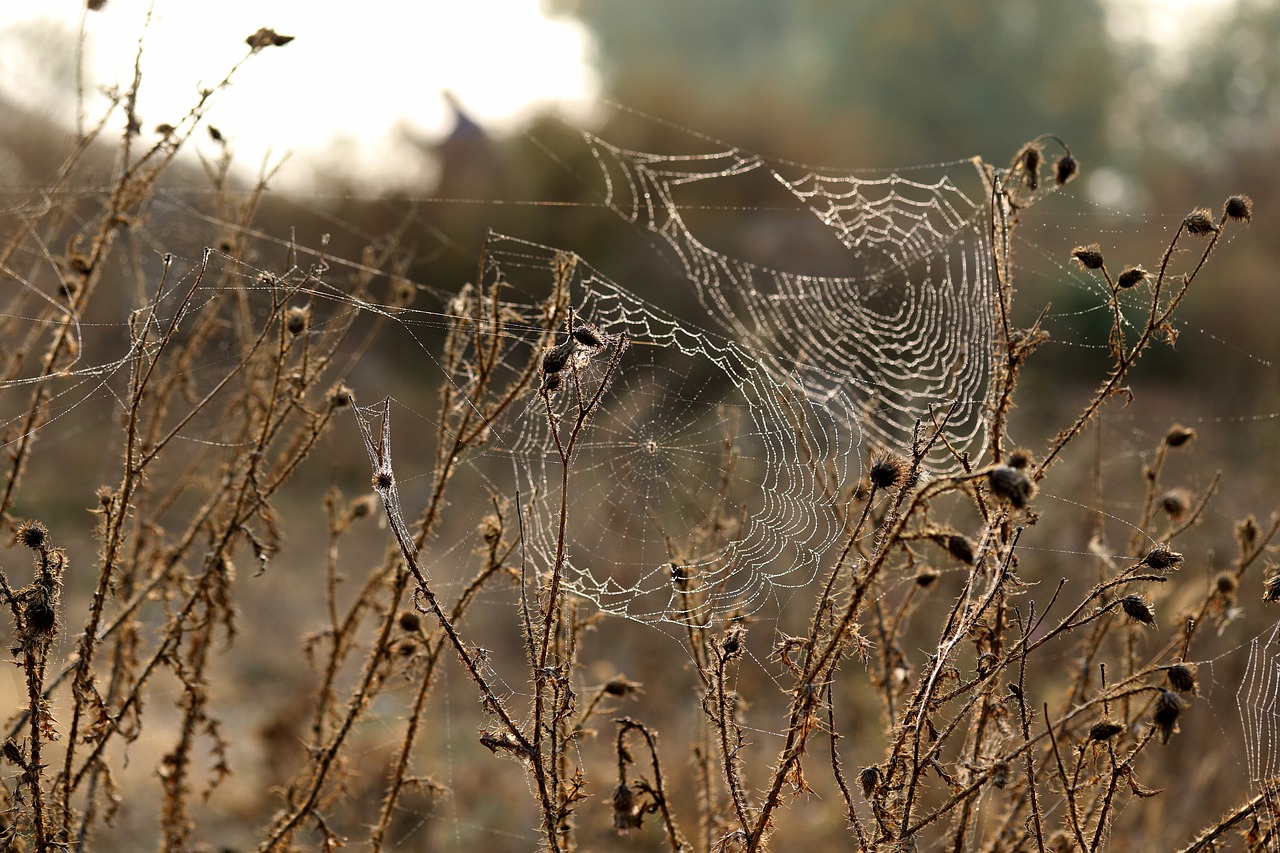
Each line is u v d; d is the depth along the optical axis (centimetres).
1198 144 2533
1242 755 348
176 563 285
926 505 236
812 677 206
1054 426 756
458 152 1291
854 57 2573
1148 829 330
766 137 1661
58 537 720
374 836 277
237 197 367
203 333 325
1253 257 1000
